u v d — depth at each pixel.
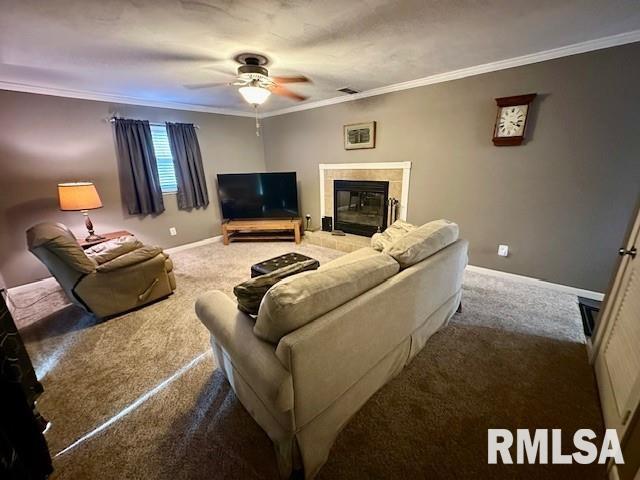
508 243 3.01
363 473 1.20
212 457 1.29
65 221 3.38
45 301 2.85
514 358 1.86
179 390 1.67
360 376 1.38
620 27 1.98
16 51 2.09
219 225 4.96
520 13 1.76
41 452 1.19
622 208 2.36
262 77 2.49
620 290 1.57
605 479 1.17
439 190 3.36
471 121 2.97
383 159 3.79
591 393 1.58
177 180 4.26
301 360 1.02
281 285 1.10
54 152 3.22
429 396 1.58
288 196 4.66
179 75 2.79
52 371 1.84
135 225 3.98
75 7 1.54
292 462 1.16
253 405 1.35
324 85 3.38
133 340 2.16
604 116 2.29
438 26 1.92
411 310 1.64
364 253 2.74
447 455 1.27
